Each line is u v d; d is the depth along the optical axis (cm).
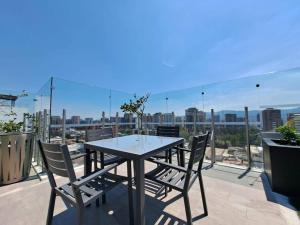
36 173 301
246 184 245
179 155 228
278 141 257
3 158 254
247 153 315
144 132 491
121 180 162
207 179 265
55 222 162
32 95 421
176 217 169
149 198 205
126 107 482
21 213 177
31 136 296
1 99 441
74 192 122
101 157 206
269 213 173
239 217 167
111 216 172
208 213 174
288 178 212
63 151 122
